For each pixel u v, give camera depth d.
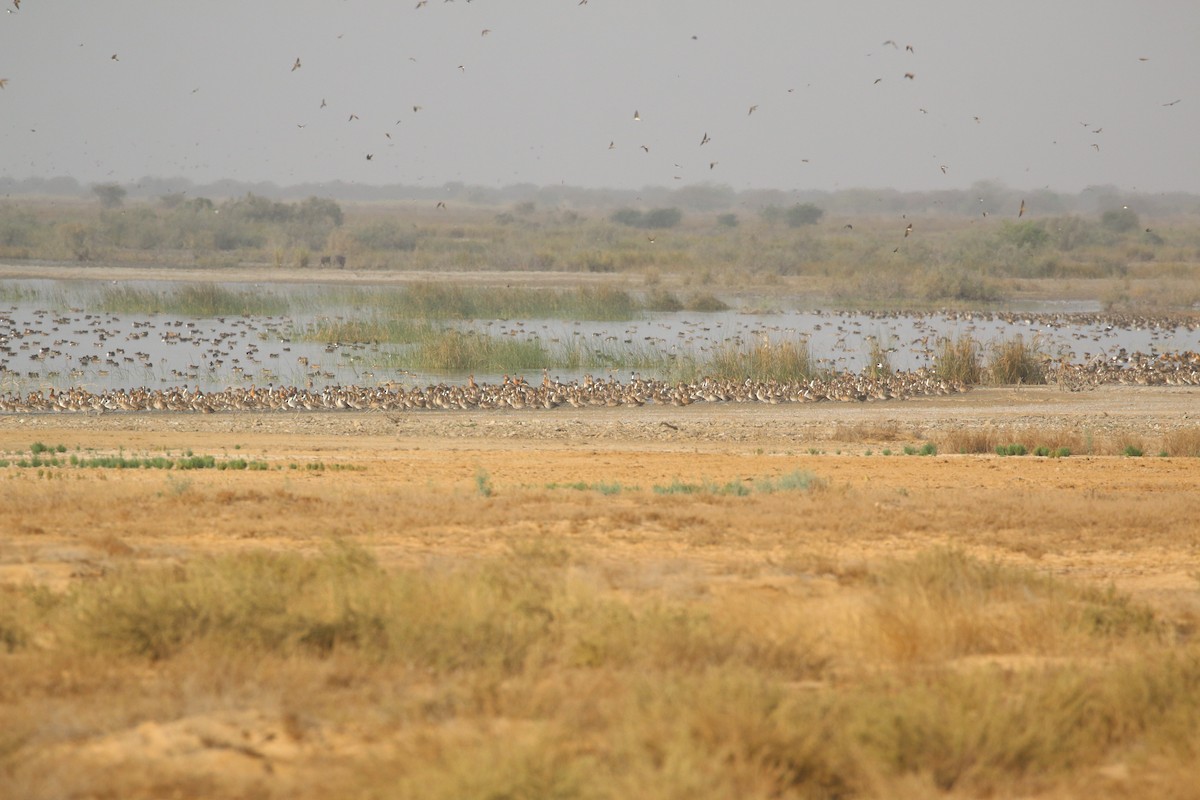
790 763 6.72
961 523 17.12
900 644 9.72
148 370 43.53
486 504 17.83
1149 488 21.83
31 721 7.06
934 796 6.38
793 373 43.19
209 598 9.56
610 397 37.62
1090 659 9.61
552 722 7.19
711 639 9.27
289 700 7.68
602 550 14.46
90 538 14.18
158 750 6.74
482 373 45.31
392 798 5.97
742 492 20.17
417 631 9.02
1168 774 6.86
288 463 24.62
